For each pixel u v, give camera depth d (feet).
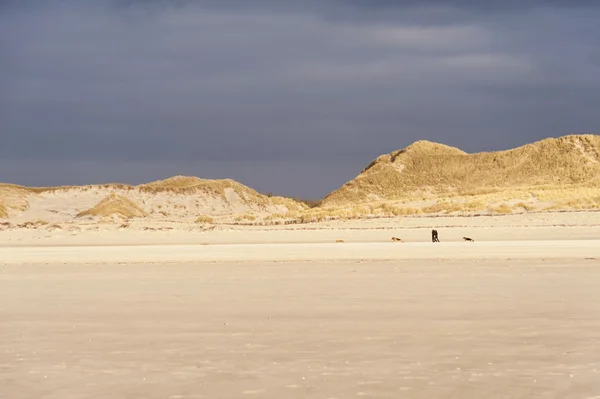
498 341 49.11
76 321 59.21
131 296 75.10
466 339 49.90
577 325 54.29
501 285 80.53
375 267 107.86
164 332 53.78
